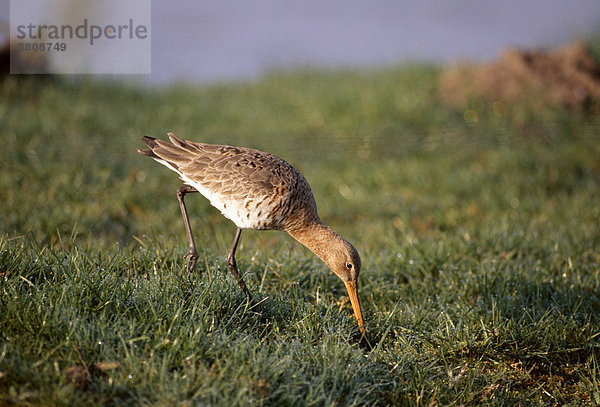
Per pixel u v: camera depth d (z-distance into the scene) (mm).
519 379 7465
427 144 17047
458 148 16750
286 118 18734
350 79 21156
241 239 11109
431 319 8422
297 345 7047
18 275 7211
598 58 19734
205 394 5867
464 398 6969
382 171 15320
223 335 6695
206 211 12992
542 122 17438
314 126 18266
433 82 19828
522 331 7871
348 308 8766
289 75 22516
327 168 15883
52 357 6113
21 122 15562
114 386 5859
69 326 6336
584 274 9953
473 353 7738
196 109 19281
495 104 18312
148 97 20297
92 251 8961
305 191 8453
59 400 5555
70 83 19875
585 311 8633
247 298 7668
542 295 9117
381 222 12836
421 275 9906
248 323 7434
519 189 14500
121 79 21219
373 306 8836
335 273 9023
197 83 22562
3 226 10375
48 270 7590
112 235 11320
